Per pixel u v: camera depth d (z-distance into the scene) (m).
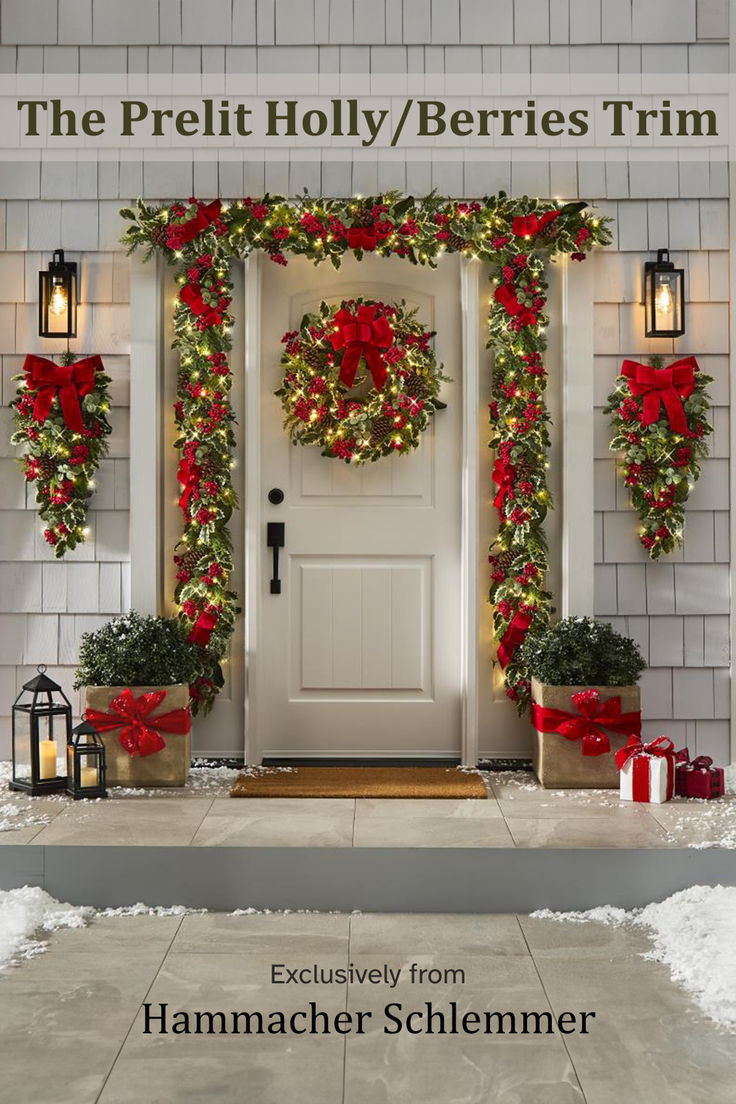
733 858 3.45
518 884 3.47
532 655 4.33
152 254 4.50
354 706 4.67
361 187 4.54
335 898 3.47
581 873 3.46
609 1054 2.55
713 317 4.54
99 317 4.56
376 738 4.68
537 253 4.57
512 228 4.44
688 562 4.55
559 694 4.21
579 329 4.52
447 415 4.65
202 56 4.56
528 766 4.57
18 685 4.60
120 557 4.57
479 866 3.46
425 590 4.68
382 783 4.27
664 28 4.54
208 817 3.79
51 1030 2.65
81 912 3.40
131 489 4.53
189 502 4.50
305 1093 2.39
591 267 4.53
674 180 4.54
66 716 4.16
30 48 4.58
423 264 4.47
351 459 4.56
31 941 3.19
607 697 4.20
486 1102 2.35
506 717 4.62
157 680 4.21
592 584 4.52
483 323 4.59
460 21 4.54
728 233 4.54
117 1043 2.60
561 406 4.58
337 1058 2.54
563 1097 2.37
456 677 4.66
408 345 4.52
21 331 4.57
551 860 3.46
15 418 4.54
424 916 3.43
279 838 3.55
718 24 4.53
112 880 3.47
